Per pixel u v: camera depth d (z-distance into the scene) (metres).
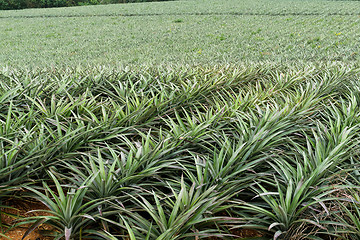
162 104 3.33
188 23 20.72
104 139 2.70
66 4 45.84
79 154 2.59
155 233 1.93
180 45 14.50
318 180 2.44
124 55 12.80
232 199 2.31
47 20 25.08
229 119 3.28
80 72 4.91
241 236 2.24
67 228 1.84
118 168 2.45
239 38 15.07
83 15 26.97
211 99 4.19
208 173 2.44
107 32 19.27
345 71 5.27
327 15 19.61
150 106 3.40
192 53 12.37
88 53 13.80
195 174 2.63
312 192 2.26
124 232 2.13
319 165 2.37
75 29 20.83
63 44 16.48
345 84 4.57
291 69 5.90
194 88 4.05
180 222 1.80
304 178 2.31
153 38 16.73
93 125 2.98
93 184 2.18
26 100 3.42
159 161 2.45
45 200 2.09
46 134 2.90
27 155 2.40
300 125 3.27
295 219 2.15
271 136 2.78
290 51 11.24
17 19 26.28
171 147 2.68
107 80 4.31
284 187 2.34
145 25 20.98
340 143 2.67
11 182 2.15
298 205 2.23
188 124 3.22
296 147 2.78
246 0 30.34
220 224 2.26
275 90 4.38
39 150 2.31
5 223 2.12
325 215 2.25
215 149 2.66
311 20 18.42
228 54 11.40
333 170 2.62
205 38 15.77
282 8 23.45
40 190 2.40
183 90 4.00
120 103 3.88
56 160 2.57
